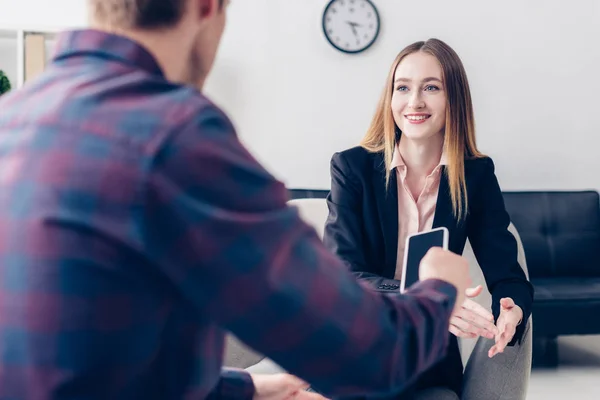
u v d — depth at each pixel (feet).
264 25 13.61
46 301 1.62
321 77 13.83
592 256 13.25
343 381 1.83
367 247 5.50
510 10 14.08
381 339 1.83
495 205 5.35
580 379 10.86
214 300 1.67
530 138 14.30
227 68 13.56
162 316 1.74
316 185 13.96
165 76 1.98
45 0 12.93
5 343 1.67
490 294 5.18
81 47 1.92
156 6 1.89
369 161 5.66
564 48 14.26
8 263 1.66
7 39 12.76
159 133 1.64
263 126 13.74
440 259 2.22
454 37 14.01
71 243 1.61
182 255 1.62
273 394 2.87
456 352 4.86
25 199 1.66
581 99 14.37
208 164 1.64
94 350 1.65
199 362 1.91
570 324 11.23
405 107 5.37
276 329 1.70
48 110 1.74
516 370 4.58
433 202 5.47
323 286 1.74
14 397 1.69
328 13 13.69
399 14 13.89
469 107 5.48
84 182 1.62
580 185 14.46
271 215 1.70
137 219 1.60
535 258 13.09
